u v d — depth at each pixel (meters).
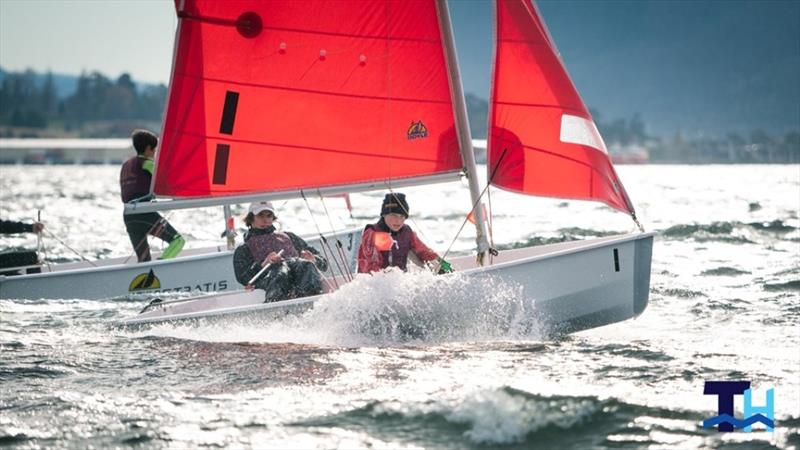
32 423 18.05
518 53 27.36
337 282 29.03
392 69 27.75
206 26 27.72
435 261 27.86
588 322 26.53
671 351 23.09
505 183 27.77
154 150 38.28
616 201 27.14
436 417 17.75
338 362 22.50
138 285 36.56
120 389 20.45
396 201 27.53
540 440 16.69
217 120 28.19
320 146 28.25
